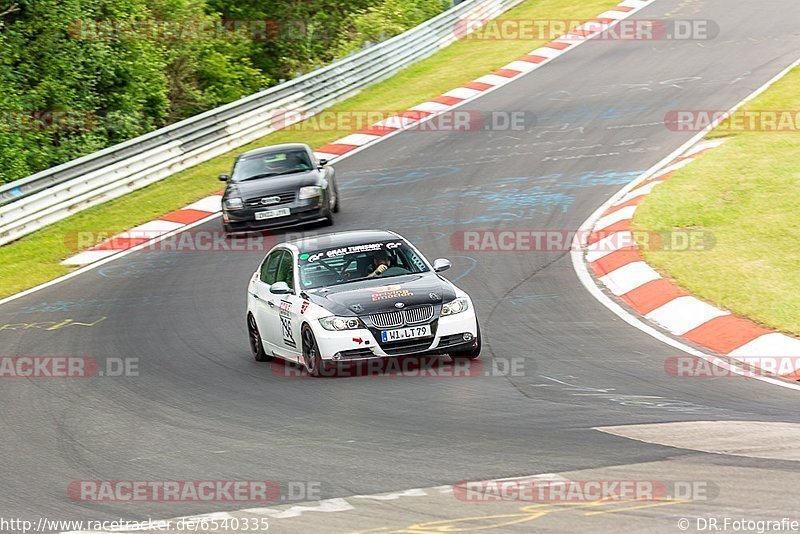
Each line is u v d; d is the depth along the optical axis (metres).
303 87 110.88
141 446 33.84
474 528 22.80
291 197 73.81
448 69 124.19
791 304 45.84
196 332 54.09
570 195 74.81
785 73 100.12
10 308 64.56
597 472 26.41
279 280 45.94
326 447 31.16
